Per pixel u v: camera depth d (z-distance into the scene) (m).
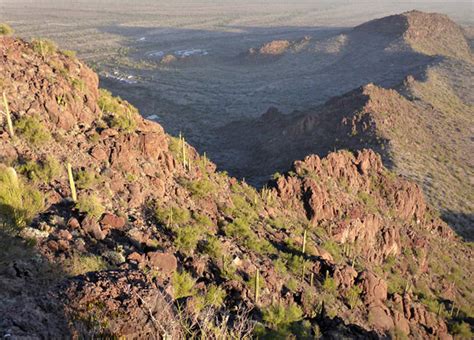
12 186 13.37
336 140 93.38
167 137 30.58
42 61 25.78
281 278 23.23
